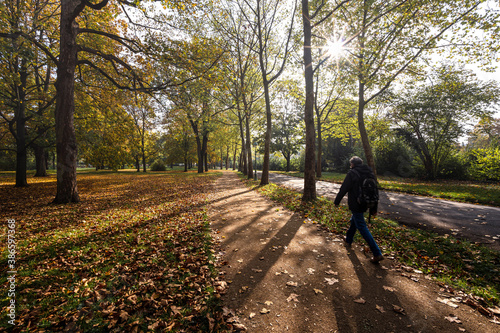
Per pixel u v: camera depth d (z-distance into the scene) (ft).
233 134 107.76
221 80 34.86
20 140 53.11
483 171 53.67
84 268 11.95
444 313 8.01
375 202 11.98
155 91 37.65
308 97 29.25
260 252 14.01
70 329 7.51
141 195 40.60
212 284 10.27
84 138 51.90
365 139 47.11
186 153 150.10
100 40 38.40
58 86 30.58
